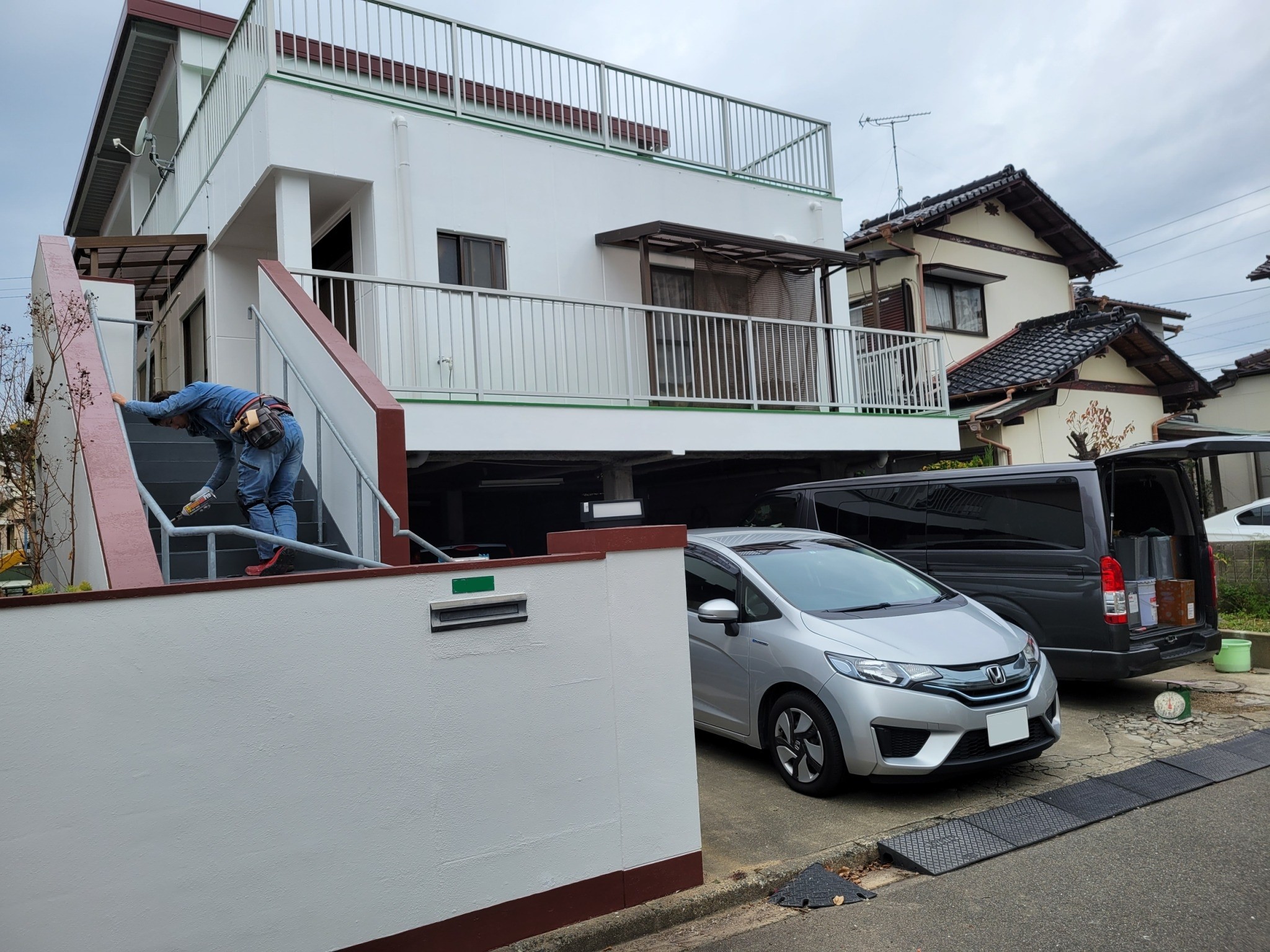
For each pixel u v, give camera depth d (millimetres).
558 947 3506
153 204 13570
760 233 11742
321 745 3145
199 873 2908
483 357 9305
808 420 10047
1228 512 11648
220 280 10219
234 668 2998
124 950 2777
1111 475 6996
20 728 2654
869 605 5852
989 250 17797
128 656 2826
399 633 3314
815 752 5234
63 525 6000
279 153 8258
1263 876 4016
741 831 4758
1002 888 4008
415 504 12188
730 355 11234
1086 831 4625
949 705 4867
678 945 3637
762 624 5691
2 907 2605
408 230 8852
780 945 3604
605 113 10523
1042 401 14078
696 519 13680
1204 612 7328
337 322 9930
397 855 3270
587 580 3793
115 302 7578
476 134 9461
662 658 3988
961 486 7352
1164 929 3590
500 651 3541
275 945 3023
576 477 11375
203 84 12930
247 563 5781
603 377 10219
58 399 6148
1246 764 5520
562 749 3674
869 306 17031
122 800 2795
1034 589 6742
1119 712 6805
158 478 6590
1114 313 15922
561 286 9992
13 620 2662
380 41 9031
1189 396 17203
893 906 3900
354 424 6008
